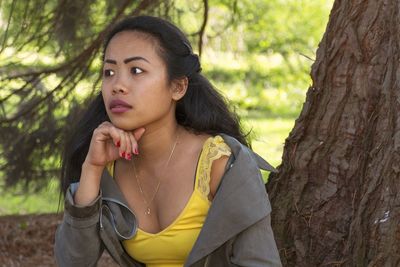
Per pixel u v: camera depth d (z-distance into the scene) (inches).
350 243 130.8
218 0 327.6
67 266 119.3
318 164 138.0
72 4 249.0
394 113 126.4
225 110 124.6
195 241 116.4
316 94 139.9
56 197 288.2
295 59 668.7
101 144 115.4
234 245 118.0
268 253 117.6
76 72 247.1
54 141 257.0
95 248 119.0
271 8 580.7
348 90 136.6
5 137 262.4
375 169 129.4
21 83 255.9
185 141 120.7
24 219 267.9
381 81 134.2
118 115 115.3
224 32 292.7
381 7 135.0
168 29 117.4
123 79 115.3
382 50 134.6
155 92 115.7
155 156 119.9
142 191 120.9
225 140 119.6
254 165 117.5
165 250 119.4
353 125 135.6
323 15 604.1
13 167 266.1
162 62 116.3
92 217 116.0
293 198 139.3
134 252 121.5
